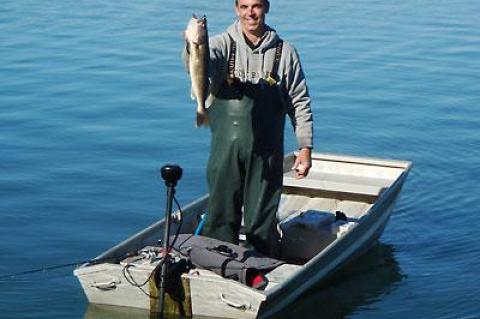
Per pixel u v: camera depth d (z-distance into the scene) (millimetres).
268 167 7918
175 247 7770
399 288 8508
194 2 23016
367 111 14297
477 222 10172
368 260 9070
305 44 18859
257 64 7727
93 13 21953
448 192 11070
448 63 17484
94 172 11398
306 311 7977
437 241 9648
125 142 12547
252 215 8016
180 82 15695
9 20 21109
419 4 23547
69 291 8180
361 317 7961
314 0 23547
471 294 8391
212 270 7535
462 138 13031
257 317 7195
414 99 14992
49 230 9703
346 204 9844
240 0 7590
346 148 12703
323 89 15523
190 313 7320
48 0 23453
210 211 8086
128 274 7332
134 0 23484
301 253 8508
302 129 7855
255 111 7773
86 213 10180
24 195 10617
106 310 7594
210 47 7629
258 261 7785
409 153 12508
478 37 19781
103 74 16203
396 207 10578
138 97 14727
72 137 12688
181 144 12531
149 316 7480
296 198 9984
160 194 10781
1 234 9555
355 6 23016
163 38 19203
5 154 11953
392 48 18625
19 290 8211
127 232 9734
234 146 7828
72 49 18203
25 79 15766
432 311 8094
